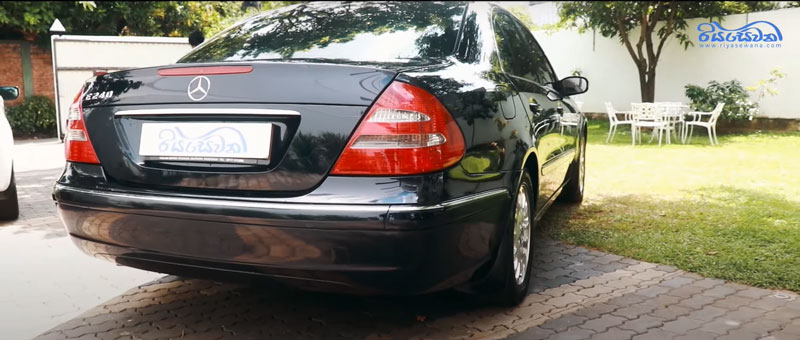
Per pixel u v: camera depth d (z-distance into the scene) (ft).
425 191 7.69
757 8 46.52
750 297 11.42
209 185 8.28
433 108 7.99
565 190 18.98
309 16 11.55
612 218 17.56
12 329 10.06
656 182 23.41
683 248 14.38
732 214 17.88
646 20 43.11
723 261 13.34
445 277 8.30
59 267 13.32
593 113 51.98
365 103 7.85
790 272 12.58
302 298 11.32
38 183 24.29
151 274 12.80
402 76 8.05
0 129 16.78
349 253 7.68
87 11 48.42
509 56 12.14
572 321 10.28
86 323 10.32
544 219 17.49
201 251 8.26
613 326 10.08
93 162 9.05
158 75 8.78
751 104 40.40
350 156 7.76
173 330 10.02
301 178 7.91
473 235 8.63
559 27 50.96
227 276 8.41
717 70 43.32
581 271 12.98
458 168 8.20
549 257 13.98
